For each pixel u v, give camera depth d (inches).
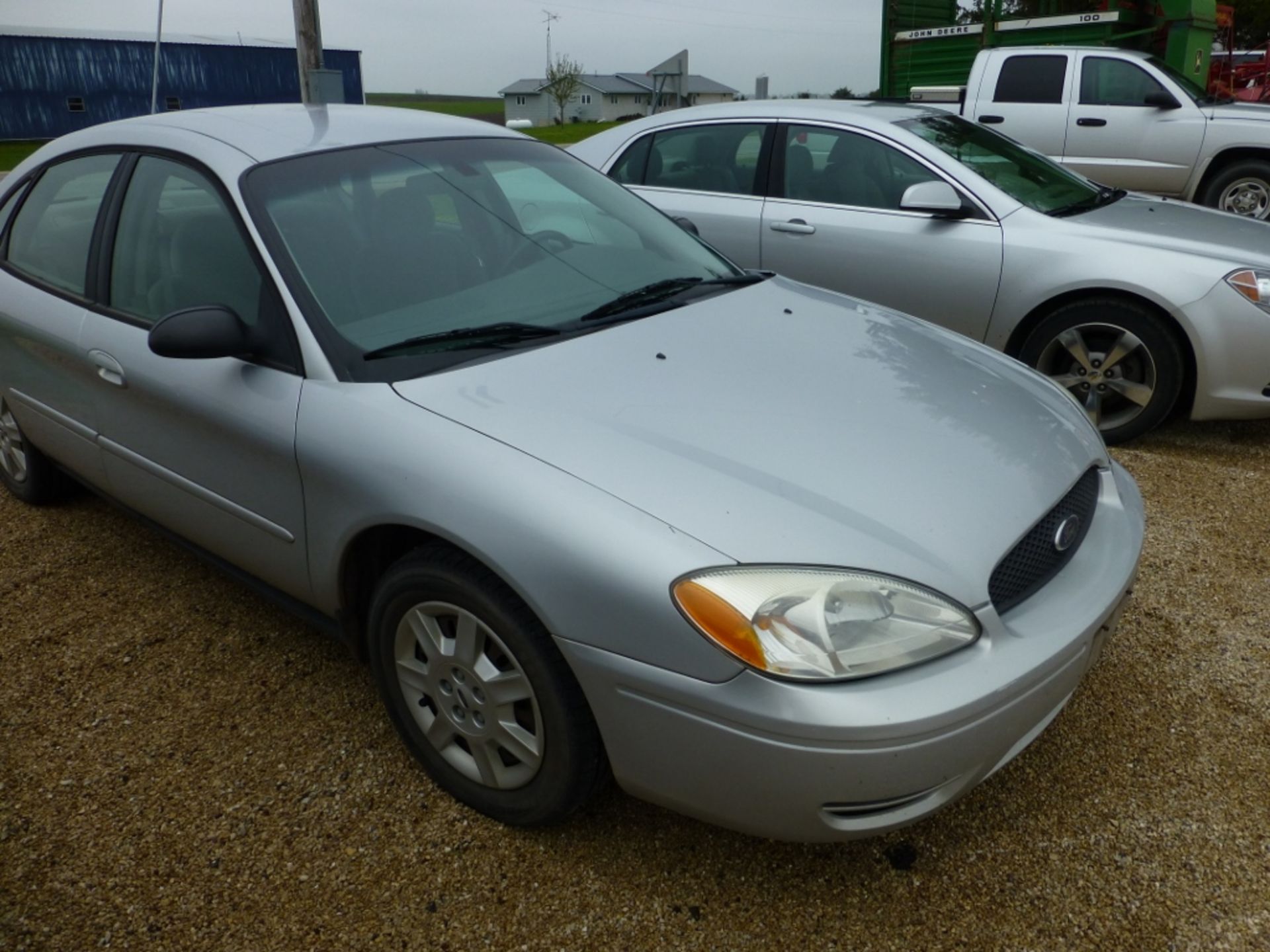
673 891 81.8
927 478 81.0
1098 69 350.9
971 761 71.7
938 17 457.4
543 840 87.4
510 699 82.1
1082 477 93.0
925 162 183.8
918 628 70.5
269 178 103.5
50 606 126.6
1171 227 176.7
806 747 67.9
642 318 105.6
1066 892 81.0
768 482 77.5
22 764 98.0
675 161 211.9
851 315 116.3
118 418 114.6
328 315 94.1
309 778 95.5
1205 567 132.1
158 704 106.9
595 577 72.4
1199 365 161.8
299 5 426.6
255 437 94.1
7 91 1505.9
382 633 90.4
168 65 1626.5
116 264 116.4
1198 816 88.5
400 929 78.8
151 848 87.0
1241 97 669.3
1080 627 78.3
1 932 78.6
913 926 78.2
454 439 81.7
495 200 115.6
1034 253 170.7
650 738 73.5
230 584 131.5
